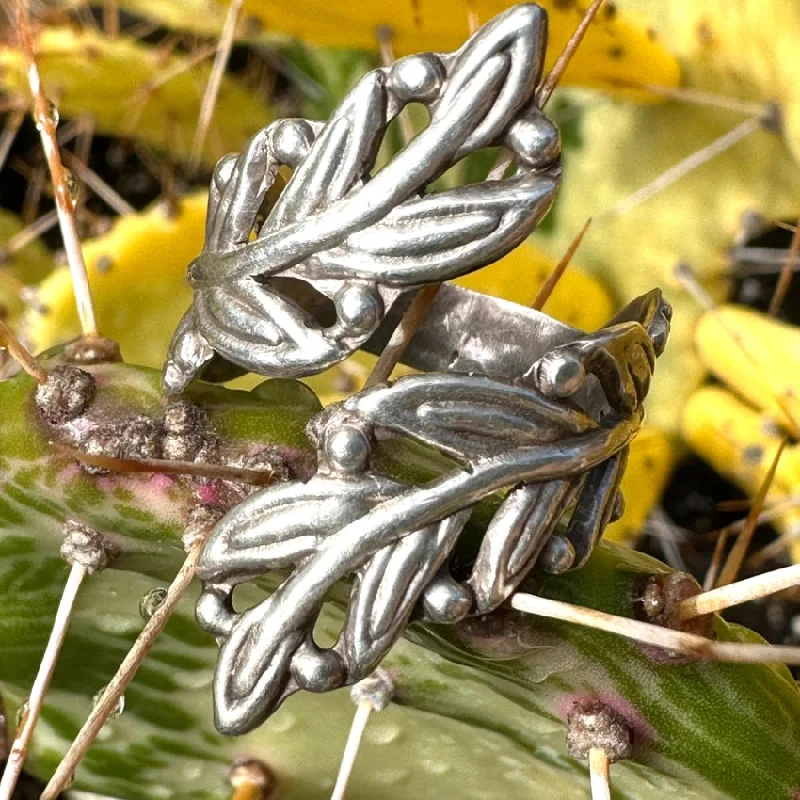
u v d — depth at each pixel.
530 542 0.06
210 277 0.07
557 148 0.06
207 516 0.07
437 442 0.06
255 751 0.09
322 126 0.07
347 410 0.06
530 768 0.08
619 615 0.07
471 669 0.07
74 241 0.08
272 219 0.07
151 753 0.09
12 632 0.08
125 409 0.07
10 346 0.07
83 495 0.07
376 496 0.06
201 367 0.07
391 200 0.07
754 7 0.11
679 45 0.11
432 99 0.07
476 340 0.08
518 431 0.06
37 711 0.07
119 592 0.08
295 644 0.07
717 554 0.10
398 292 0.07
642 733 0.07
